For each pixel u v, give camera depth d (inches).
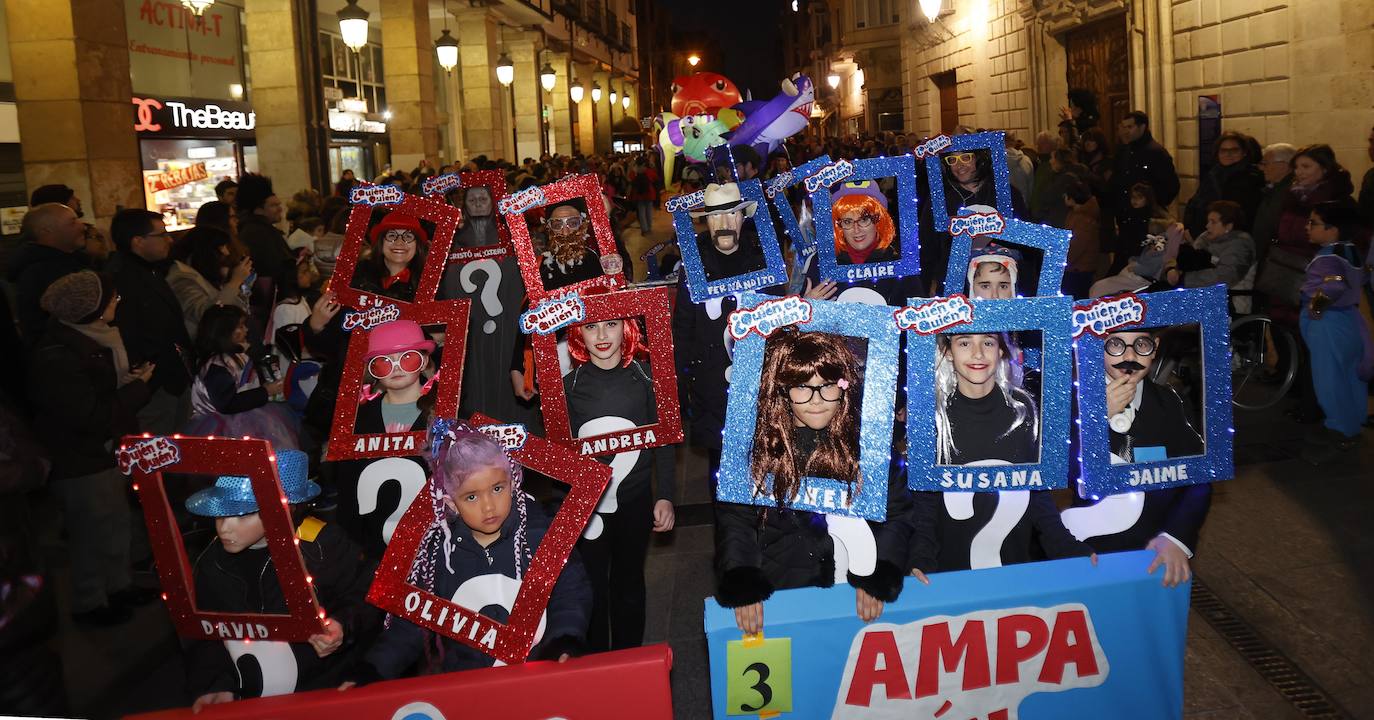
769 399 107.6
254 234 311.9
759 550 114.9
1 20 439.5
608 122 1734.7
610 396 149.6
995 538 119.8
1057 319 107.6
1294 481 232.8
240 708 99.7
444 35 730.8
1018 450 111.4
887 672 109.9
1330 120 407.5
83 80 373.4
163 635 189.5
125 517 195.9
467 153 901.2
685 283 185.3
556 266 209.6
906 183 188.7
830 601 108.9
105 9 382.9
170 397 229.0
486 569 108.7
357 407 141.9
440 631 105.0
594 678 100.7
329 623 105.6
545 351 142.4
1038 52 780.6
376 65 874.1
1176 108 545.6
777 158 513.7
